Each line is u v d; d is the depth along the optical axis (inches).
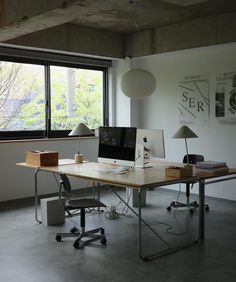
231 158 226.7
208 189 238.1
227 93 225.8
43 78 244.2
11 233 168.4
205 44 220.4
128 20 226.2
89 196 243.4
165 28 240.5
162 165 185.0
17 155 228.1
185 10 204.8
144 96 179.2
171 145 258.2
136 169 172.2
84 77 267.7
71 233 160.4
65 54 247.3
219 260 136.4
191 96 244.2
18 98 233.8
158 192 257.1
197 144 243.0
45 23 159.3
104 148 175.6
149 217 194.7
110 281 119.6
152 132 180.5
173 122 255.9
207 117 236.7
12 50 221.9
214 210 209.5
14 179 227.6
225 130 228.5
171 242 155.9
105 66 273.6
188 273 125.3
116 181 141.8
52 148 244.4
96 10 140.9
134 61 271.9
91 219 191.0
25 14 153.5
